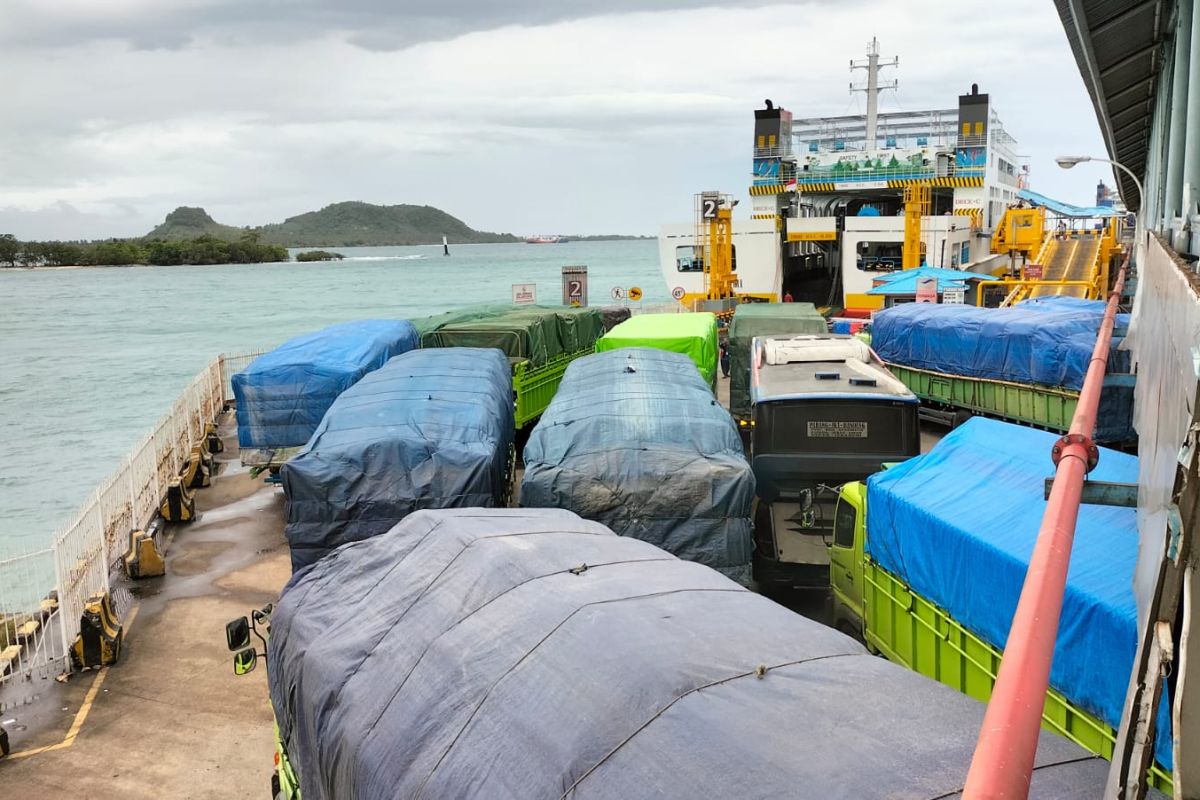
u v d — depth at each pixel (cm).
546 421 1264
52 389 4778
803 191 4891
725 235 4278
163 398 4431
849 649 527
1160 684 304
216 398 2911
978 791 193
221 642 1332
